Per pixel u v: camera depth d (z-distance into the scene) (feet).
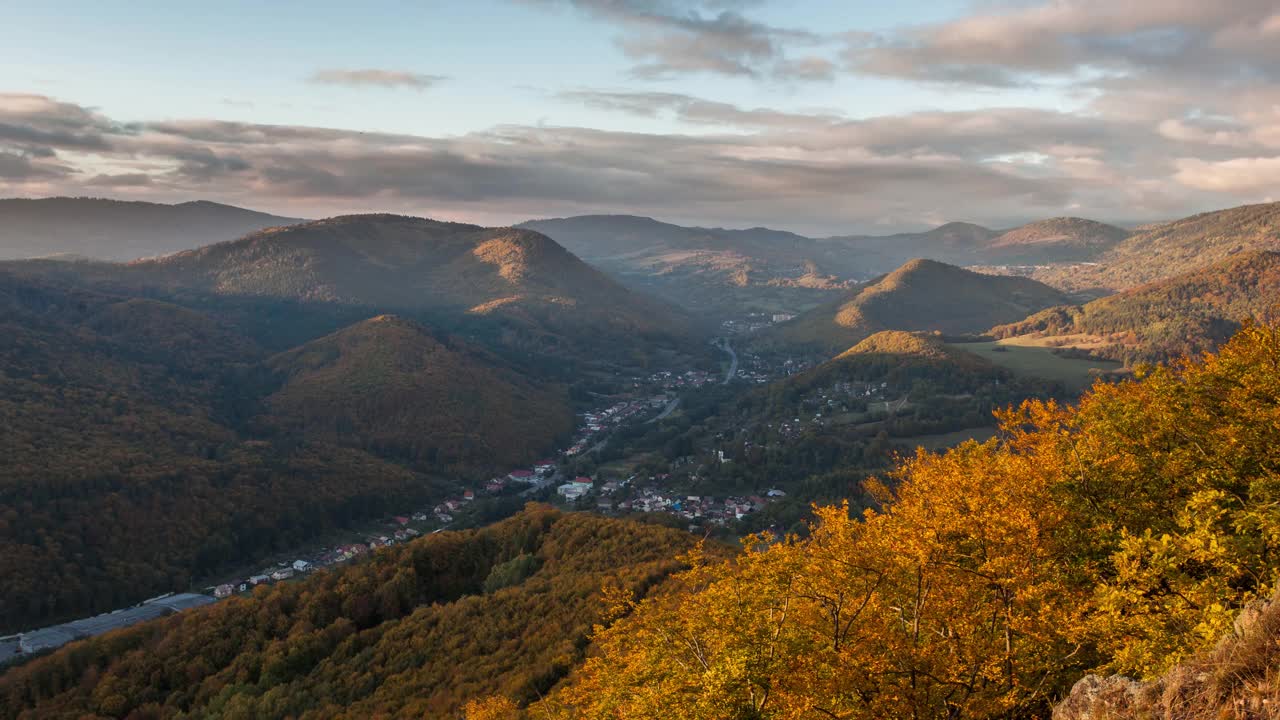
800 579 53.36
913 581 51.42
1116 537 54.49
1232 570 45.34
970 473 55.77
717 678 47.93
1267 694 28.09
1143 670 40.34
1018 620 45.55
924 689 46.60
